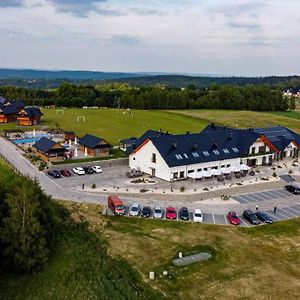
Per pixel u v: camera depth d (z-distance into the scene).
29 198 46.09
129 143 103.31
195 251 50.38
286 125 161.62
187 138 86.44
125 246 50.41
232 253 50.41
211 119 167.75
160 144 81.00
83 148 98.44
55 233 50.31
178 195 69.69
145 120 157.50
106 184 75.06
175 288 42.22
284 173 87.31
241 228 59.06
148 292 41.28
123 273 44.28
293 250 52.34
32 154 91.62
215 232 56.69
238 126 153.88
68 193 68.81
